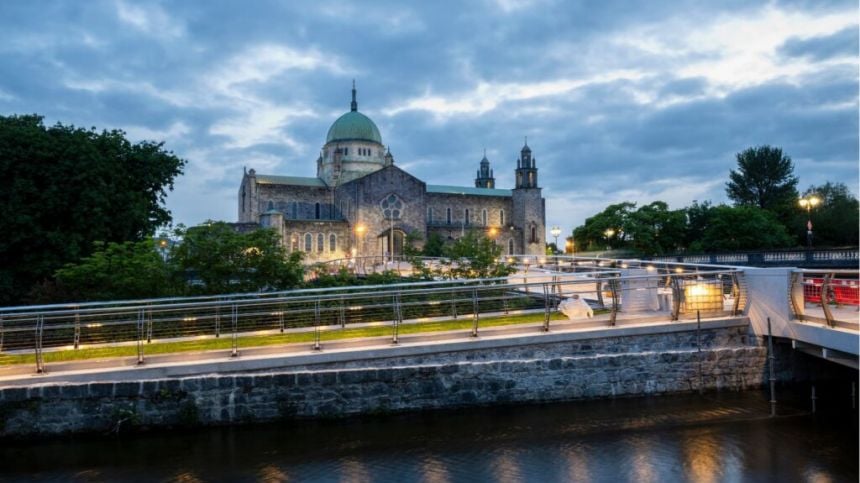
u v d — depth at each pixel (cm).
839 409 1705
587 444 1499
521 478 1329
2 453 1447
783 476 1318
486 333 1861
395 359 1716
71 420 1528
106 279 2567
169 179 4553
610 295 2452
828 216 9244
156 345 1842
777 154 11562
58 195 3509
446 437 1543
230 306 1983
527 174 11631
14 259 3503
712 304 1992
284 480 1327
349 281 3048
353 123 11331
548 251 12988
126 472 1362
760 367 1873
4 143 3447
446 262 3247
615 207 9806
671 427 1595
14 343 1942
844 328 1584
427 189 11450
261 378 1608
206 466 1391
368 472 1362
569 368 1773
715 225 9112
